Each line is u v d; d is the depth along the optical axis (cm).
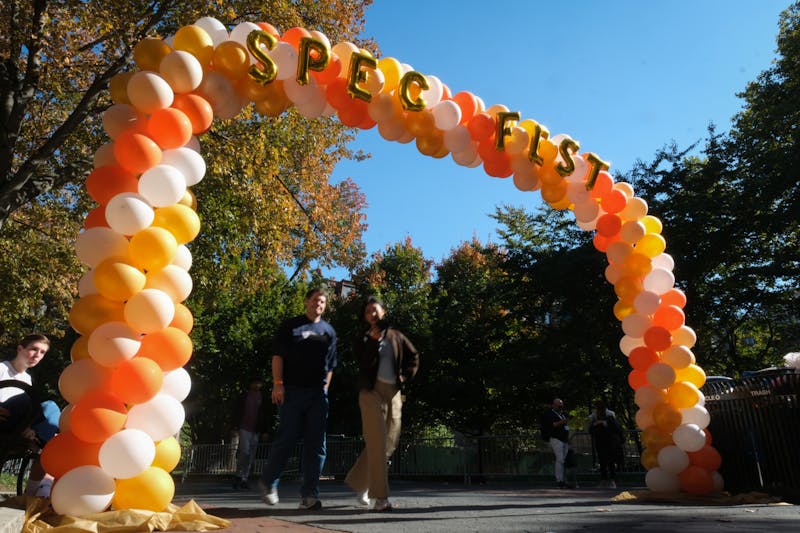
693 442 678
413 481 1472
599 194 730
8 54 1097
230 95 515
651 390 710
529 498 738
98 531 353
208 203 1466
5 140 1155
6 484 1112
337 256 1631
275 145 1484
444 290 2406
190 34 513
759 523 423
